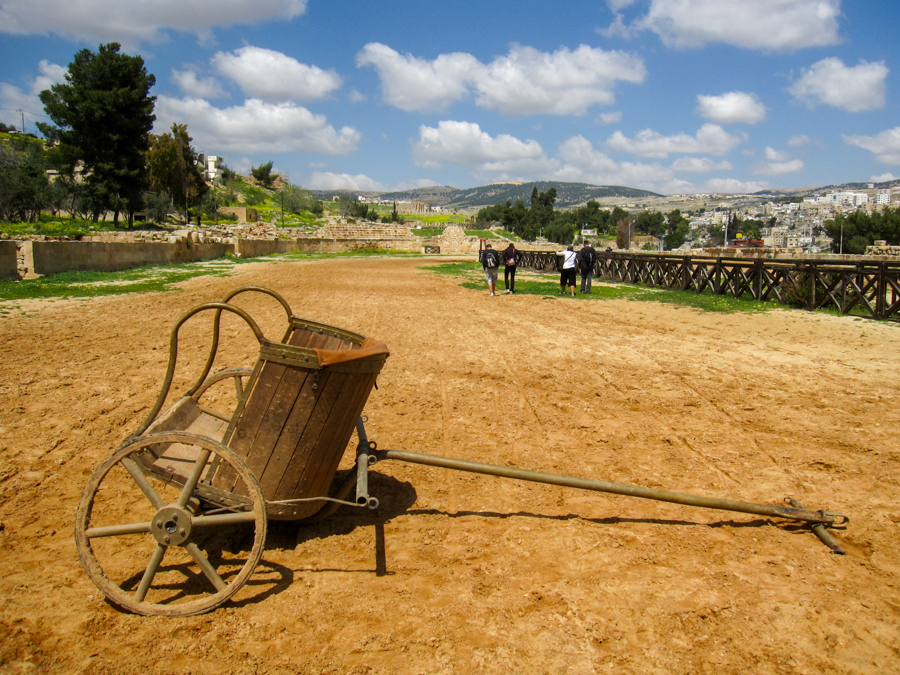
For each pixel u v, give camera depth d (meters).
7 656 2.45
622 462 4.84
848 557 3.48
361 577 3.17
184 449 3.55
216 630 2.70
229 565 3.28
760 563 3.40
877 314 12.27
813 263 13.81
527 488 4.39
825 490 4.35
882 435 5.48
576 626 2.77
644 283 21.39
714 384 7.26
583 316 13.29
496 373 7.76
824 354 8.98
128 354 8.22
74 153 44.28
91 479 2.79
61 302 13.19
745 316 13.09
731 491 4.32
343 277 24.34
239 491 3.13
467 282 23.00
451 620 2.80
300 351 3.10
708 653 2.62
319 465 3.33
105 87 45.22
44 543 3.39
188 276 21.33
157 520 2.83
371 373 3.33
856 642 2.71
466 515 3.94
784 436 5.47
